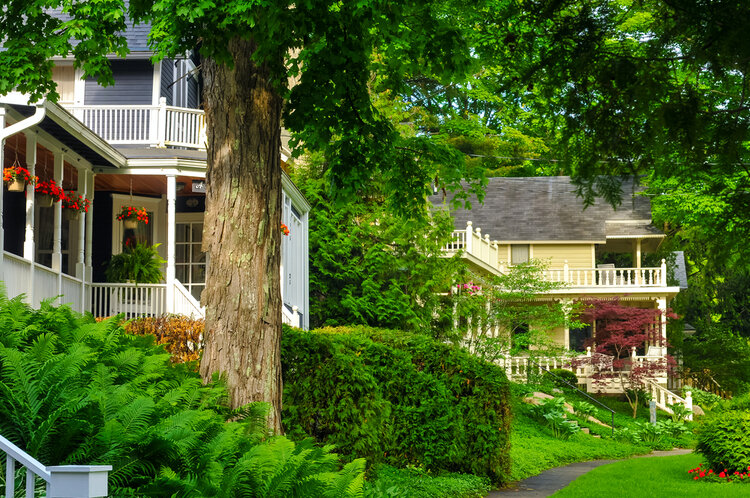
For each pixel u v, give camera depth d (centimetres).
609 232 3997
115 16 1145
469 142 4247
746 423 1619
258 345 1034
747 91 557
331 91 1060
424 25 1137
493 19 706
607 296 3644
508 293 2680
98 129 2112
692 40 554
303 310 2388
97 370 720
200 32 958
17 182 1477
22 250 1864
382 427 1302
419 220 1389
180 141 2011
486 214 4138
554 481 1577
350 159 1161
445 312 2594
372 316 2528
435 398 1421
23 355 713
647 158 567
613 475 1625
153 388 810
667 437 2661
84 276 1764
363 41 1021
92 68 1267
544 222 4066
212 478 642
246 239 1043
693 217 3203
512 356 2689
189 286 2173
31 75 1209
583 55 587
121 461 628
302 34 941
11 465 511
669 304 4062
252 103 1059
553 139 621
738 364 3928
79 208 1695
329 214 2655
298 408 1209
